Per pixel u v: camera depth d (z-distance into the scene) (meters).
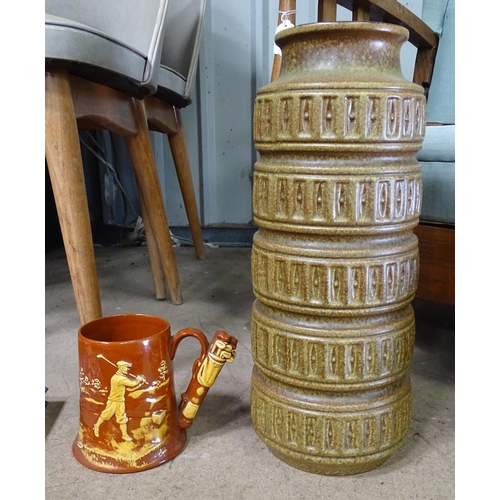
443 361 0.92
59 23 0.72
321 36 0.52
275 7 1.68
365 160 0.52
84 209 0.79
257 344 0.61
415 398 0.79
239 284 1.41
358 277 0.54
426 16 1.13
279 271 0.56
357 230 0.53
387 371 0.57
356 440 0.58
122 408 0.60
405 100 0.52
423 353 0.96
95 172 1.96
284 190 0.54
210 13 1.73
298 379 0.57
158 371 0.62
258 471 0.61
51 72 0.74
